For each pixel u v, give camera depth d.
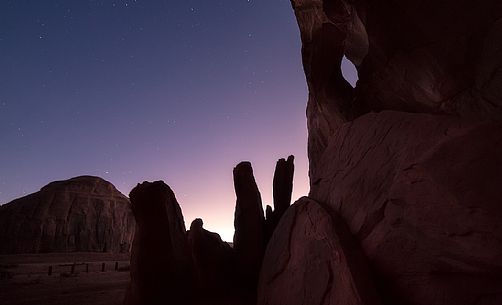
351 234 6.23
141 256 9.81
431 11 8.89
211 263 11.10
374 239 5.68
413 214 4.94
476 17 8.21
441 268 4.72
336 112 13.04
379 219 5.75
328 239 6.17
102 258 37.81
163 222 10.26
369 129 7.67
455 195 4.31
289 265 7.19
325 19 15.59
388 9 9.74
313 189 9.28
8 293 15.53
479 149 4.43
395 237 5.30
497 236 3.90
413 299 4.98
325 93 13.45
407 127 6.26
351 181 7.05
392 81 10.52
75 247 42.22
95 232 44.56
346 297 5.20
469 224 4.16
